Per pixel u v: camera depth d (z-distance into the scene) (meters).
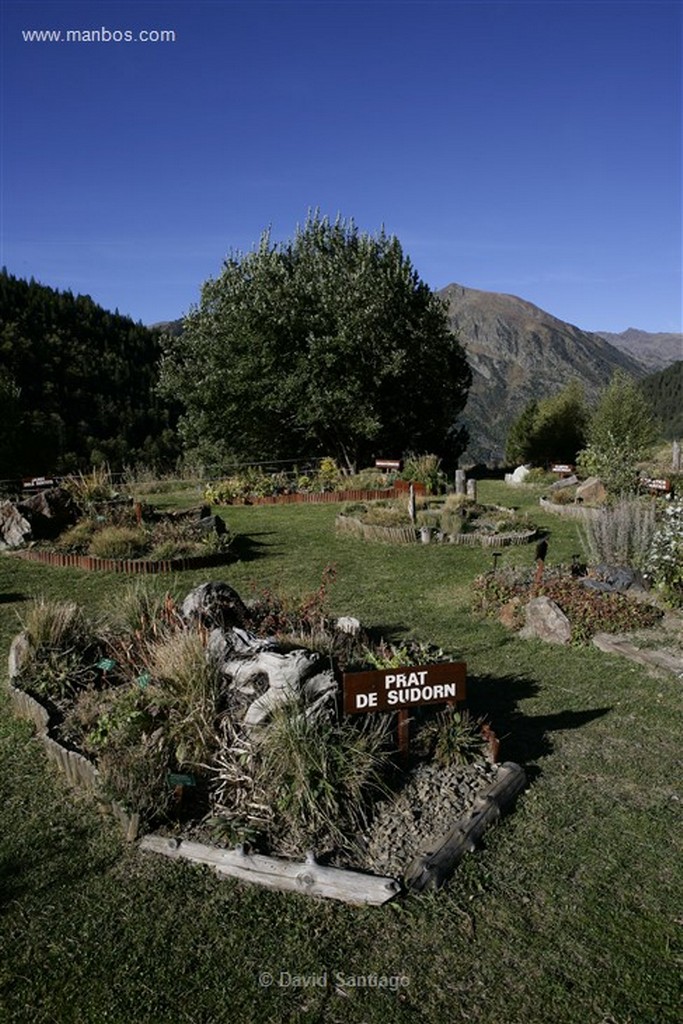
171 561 11.54
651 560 9.35
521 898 4.09
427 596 10.12
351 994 3.46
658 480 16.83
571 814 4.89
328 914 3.95
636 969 3.61
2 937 3.80
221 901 4.04
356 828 4.52
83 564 11.69
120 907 4.00
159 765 4.85
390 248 27.69
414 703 5.02
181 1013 3.36
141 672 6.00
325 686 5.12
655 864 4.39
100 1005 3.40
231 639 5.85
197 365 26.92
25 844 4.53
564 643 8.10
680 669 7.25
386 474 21.75
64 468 28.02
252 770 4.76
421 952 3.71
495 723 6.27
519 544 13.38
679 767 5.55
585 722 6.29
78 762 5.17
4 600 9.92
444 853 4.32
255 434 26.70
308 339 24.58
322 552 12.96
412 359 26.14
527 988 3.50
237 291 26.09
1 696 6.60
